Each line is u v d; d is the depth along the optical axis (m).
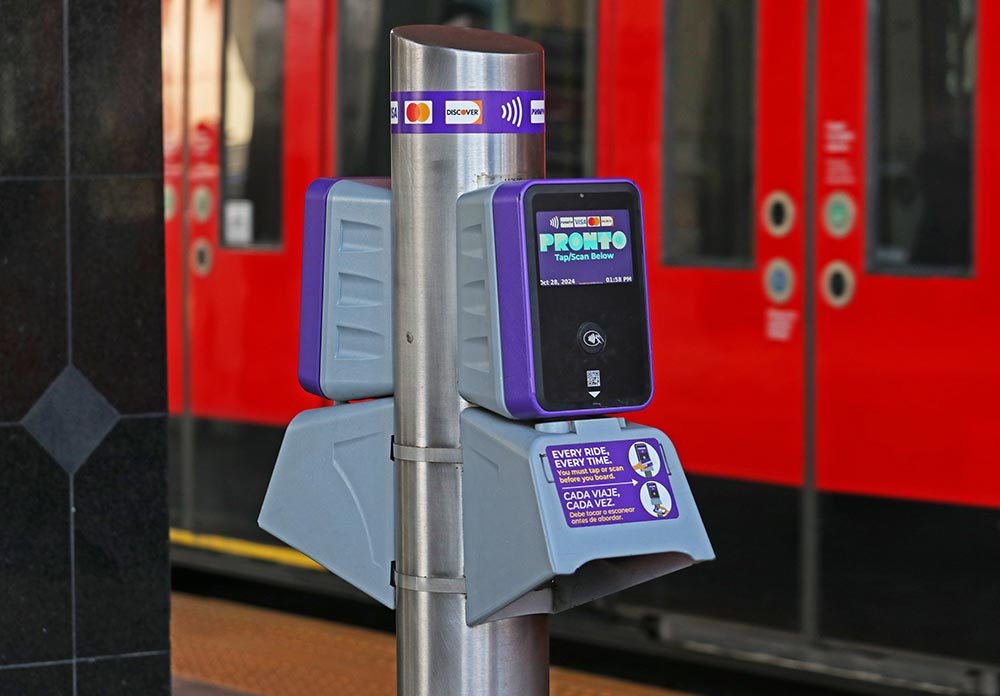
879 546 6.35
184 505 8.65
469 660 2.96
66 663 4.64
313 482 3.14
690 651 7.11
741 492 6.72
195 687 6.84
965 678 6.18
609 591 2.99
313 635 7.94
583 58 7.12
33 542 4.59
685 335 6.86
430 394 2.93
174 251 8.62
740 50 6.70
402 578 3.00
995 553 6.07
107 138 4.60
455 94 2.87
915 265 6.27
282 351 8.13
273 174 8.19
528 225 2.78
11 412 4.55
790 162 6.57
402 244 2.93
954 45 6.18
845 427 6.41
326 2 7.98
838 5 6.43
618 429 2.86
